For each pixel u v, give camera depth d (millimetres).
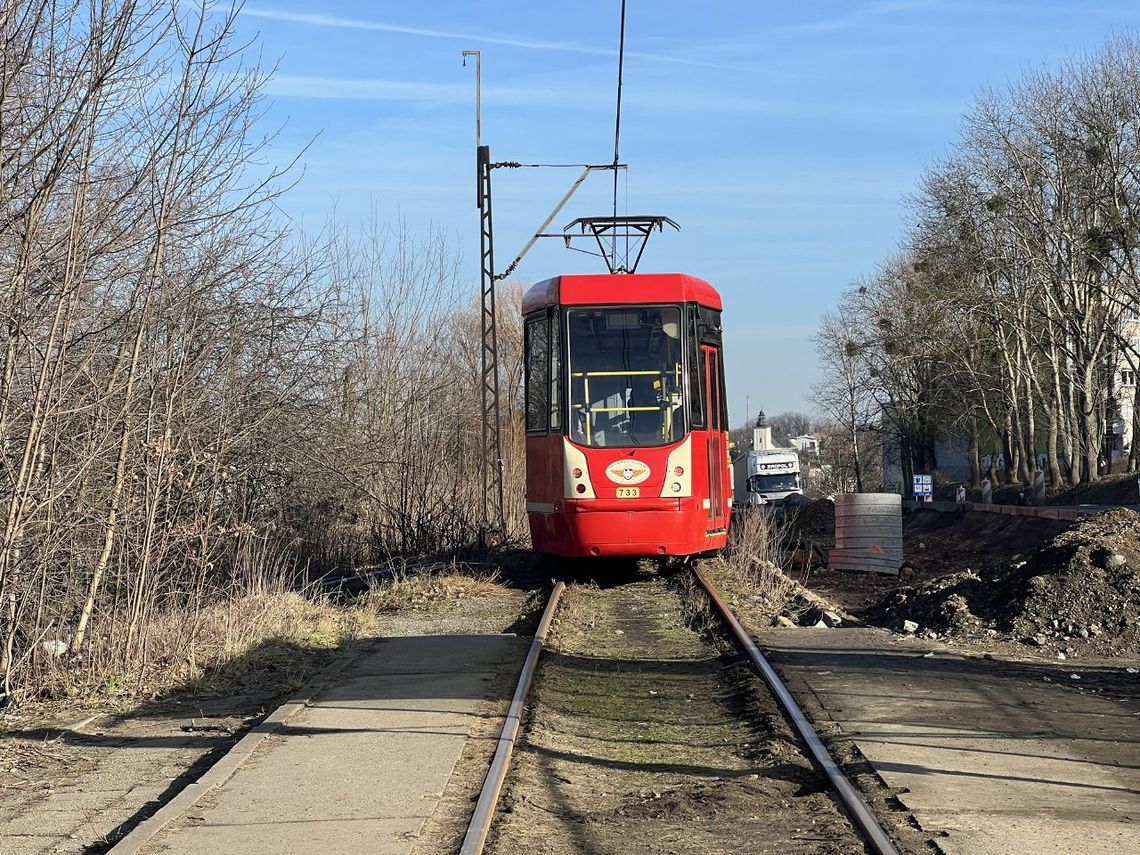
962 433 66438
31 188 9383
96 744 8484
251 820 6438
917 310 56469
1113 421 60094
